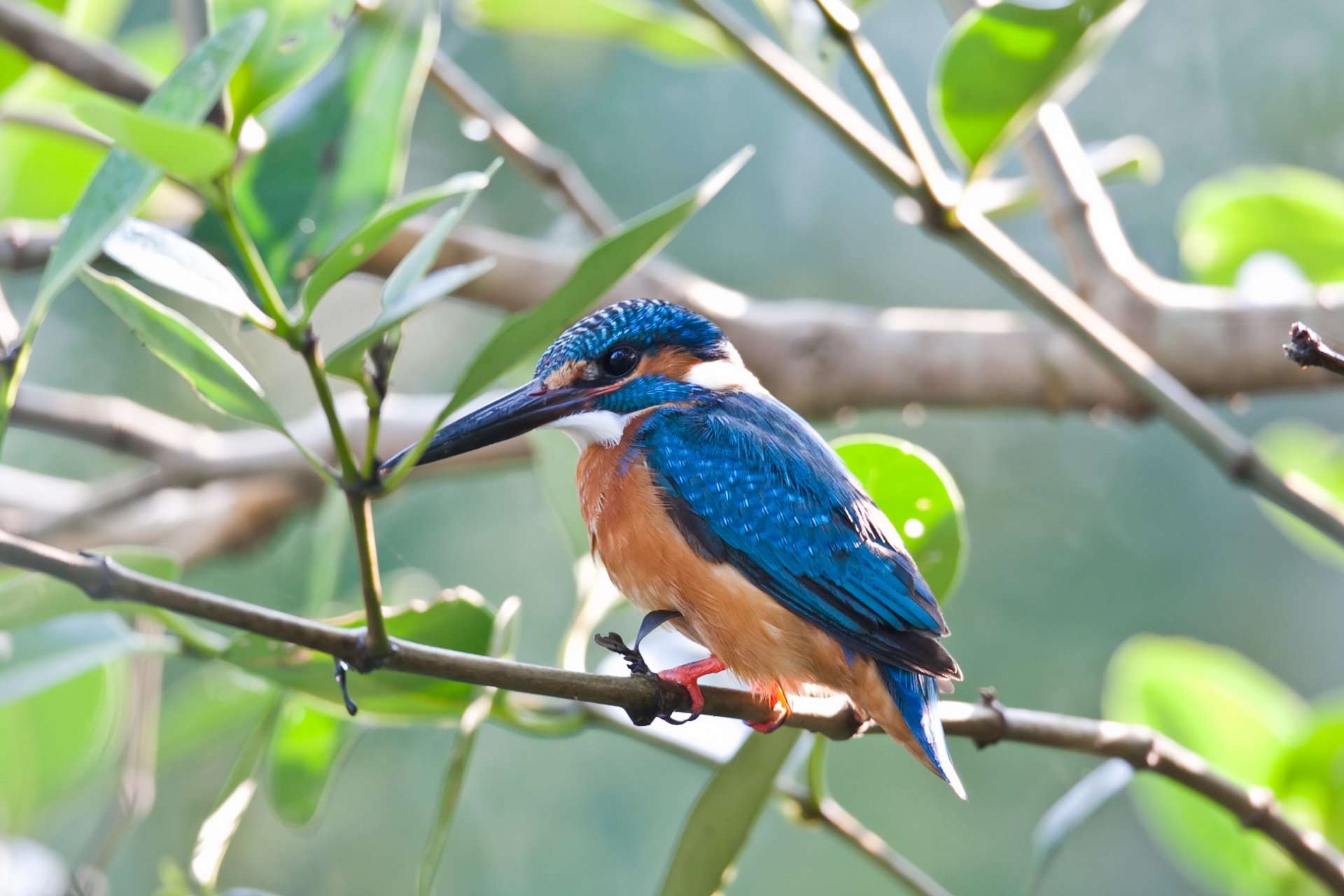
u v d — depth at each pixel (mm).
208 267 4605
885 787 12641
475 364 4730
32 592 5754
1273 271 10406
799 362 9656
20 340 4559
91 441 11008
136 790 7875
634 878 12102
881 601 6695
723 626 7000
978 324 9609
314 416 11305
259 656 6055
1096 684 12758
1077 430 13508
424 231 9539
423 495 12727
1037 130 9609
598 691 5617
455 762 6066
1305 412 13852
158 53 10766
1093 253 9273
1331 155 13453
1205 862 8422
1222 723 8484
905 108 7082
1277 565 13172
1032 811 12672
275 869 12109
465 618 6184
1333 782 7805
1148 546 13188
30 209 10328
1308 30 13523
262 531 11844
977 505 13328
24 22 8414
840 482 7059
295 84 5266
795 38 8070
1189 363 9000
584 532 7824
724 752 6770
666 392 7688
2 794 7680
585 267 4758
